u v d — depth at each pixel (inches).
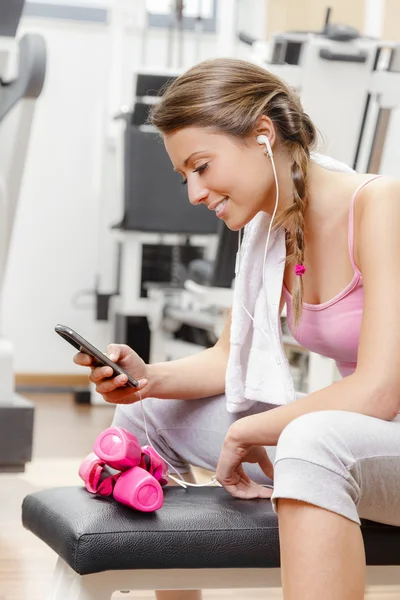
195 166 55.3
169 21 215.5
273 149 56.7
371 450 48.3
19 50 112.8
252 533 51.7
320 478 46.2
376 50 135.8
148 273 204.5
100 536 49.6
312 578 45.1
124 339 191.9
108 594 50.6
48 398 205.0
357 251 55.8
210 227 177.9
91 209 214.8
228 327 67.7
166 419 65.8
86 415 184.5
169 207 176.2
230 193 55.6
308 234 58.6
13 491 120.3
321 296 58.7
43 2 209.8
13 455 113.7
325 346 59.9
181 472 67.4
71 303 215.6
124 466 55.0
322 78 132.7
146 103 169.5
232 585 52.6
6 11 110.3
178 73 168.9
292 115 57.2
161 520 51.5
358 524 46.6
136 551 49.8
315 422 48.1
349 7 168.9
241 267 63.3
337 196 57.1
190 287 157.9
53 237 213.8
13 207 115.1
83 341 54.7
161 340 190.1
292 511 46.3
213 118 54.3
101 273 207.8
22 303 213.6
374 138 138.7
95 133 213.8
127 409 66.1
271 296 61.1
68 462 138.5
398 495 49.9
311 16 171.9
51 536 52.9
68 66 211.8
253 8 187.8
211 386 65.4
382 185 54.9
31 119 111.8
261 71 57.6
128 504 52.7
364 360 51.9
